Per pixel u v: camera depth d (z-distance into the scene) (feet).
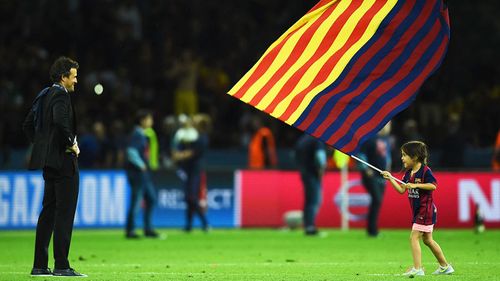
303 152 231.71
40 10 338.13
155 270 138.82
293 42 128.77
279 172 265.34
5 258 166.91
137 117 220.84
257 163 276.62
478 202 260.01
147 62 339.36
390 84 126.72
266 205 263.49
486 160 304.30
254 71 127.75
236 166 303.89
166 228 261.65
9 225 253.85
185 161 244.22
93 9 342.64
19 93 310.86
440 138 322.34
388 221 261.44
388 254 173.58
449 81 340.80
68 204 120.37
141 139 220.43
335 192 262.26
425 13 129.59
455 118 296.10
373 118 124.47
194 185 244.83
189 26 353.10
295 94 125.49
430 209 120.26
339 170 262.67
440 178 260.42
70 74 121.80
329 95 125.08
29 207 254.88
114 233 242.58
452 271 123.75
